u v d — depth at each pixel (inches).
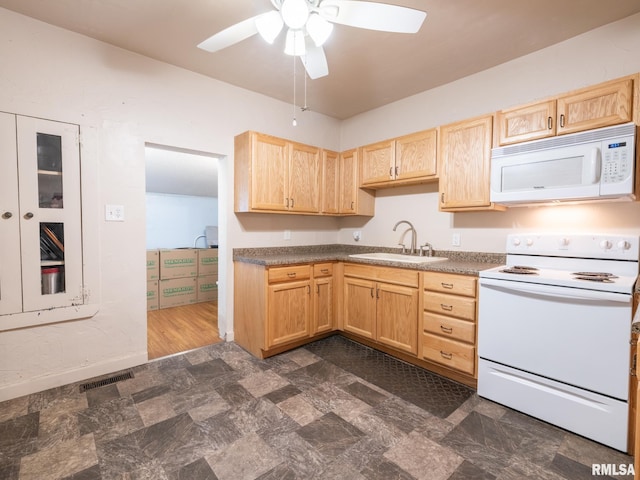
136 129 94.1
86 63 85.5
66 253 83.5
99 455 58.4
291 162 117.7
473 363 82.0
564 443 62.4
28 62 77.5
